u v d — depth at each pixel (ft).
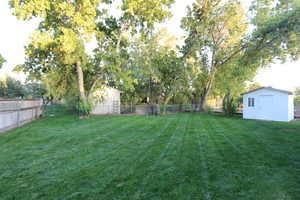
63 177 9.30
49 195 7.56
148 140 17.89
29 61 39.55
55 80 43.32
